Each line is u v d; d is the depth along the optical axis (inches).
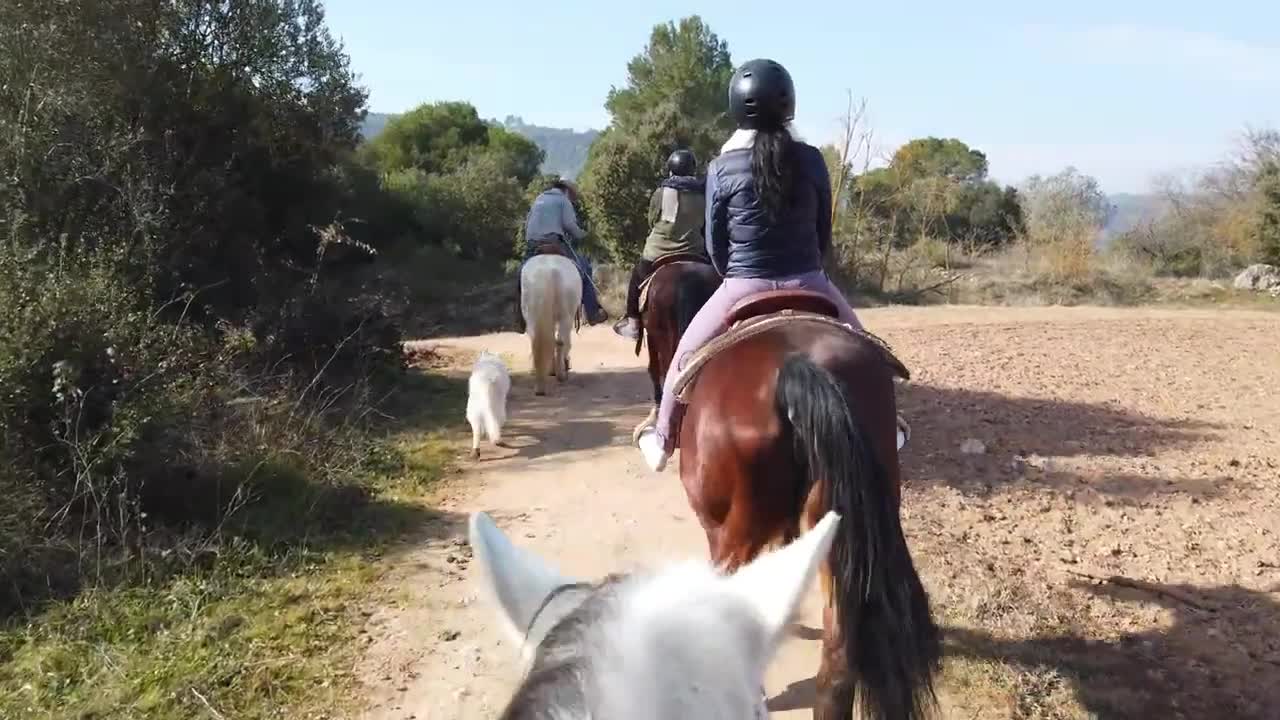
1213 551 246.2
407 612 212.1
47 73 364.8
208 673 182.2
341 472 297.6
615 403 422.3
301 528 254.2
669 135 1035.3
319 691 179.8
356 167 1063.6
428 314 997.2
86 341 250.1
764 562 71.1
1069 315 740.0
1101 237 1222.9
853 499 119.3
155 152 394.6
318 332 412.8
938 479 302.8
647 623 58.1
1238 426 374.3
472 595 221.1
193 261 390.9
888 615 116.6
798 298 158.4
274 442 298.0
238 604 209.6
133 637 193.8
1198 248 1146.7
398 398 419.2
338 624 205.3
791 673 186.7
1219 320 710.5
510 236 1362.0
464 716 173.3
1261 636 199.0
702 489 144.9
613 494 297.3
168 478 254.1
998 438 351.3
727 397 140.9
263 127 455.5
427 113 1932.8
